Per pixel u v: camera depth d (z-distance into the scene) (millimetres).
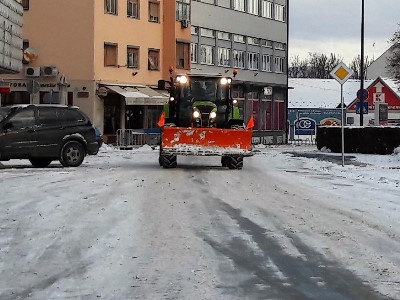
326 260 8203
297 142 64375
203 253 8438
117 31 44750
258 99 60875
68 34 43156
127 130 43906
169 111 23297
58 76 43125
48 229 9898
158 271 7504
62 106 21828
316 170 22156
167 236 9461
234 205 12688
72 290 6730
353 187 16531
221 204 12789
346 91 86250
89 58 42969
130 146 42688
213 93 23234
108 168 21359
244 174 19703
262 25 60875
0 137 20438
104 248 8625
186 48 50406
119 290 6742
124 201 12906
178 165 23219
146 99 44062
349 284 7117
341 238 9578
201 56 52969
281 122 64375
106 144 42469
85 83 42969
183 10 50250
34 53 43156
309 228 10352
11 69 27625
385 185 17094
